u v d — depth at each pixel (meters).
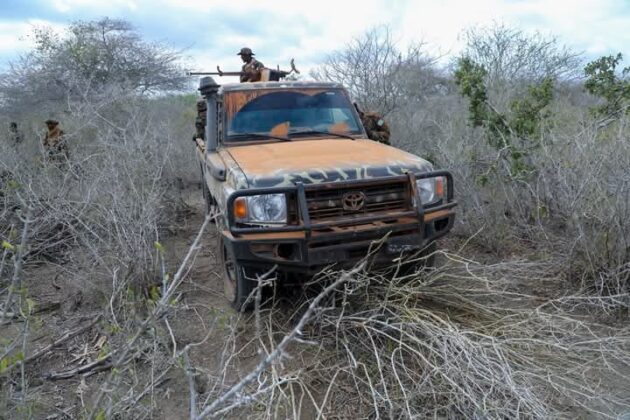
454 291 3.91
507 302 4.12
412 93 10.95
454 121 8.02
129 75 16.34
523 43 12.01
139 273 4.38
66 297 4.62
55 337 3.96
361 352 3.37
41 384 3.40
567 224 4.82
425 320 3.44
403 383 3.05
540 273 4.60
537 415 2.59
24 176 5.11
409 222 3.63
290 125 4.92
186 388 3.28
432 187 3.87
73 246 5.38
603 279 4.08
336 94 5.29
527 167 5.59
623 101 5.74
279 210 3.49
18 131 8.45
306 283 3.68
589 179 4.41
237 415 2.96
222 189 3.97
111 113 9.13
